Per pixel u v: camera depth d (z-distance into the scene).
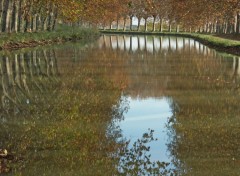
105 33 105.38
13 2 55.41
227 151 10.01
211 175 8.41
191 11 71.12
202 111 14.39
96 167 8.88
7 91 17.80
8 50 39.91
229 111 14.34
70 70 25.42
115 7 103.44
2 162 9.05
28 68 26.08
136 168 8.86
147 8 36.62
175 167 8.92
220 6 51.59
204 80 21.67
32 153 9.73
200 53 41.00
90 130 11.90
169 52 42.53
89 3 61.47
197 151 10.07
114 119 13.35
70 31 71.44
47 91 17.84
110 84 20.27
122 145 10.52
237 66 28.59
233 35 64.75
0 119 12.96
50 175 8.38
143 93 17.98
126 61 32.25
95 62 30.95
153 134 11.66
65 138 11.02
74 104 15.34
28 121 12.73
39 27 67.50
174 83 20.75
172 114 14.07
